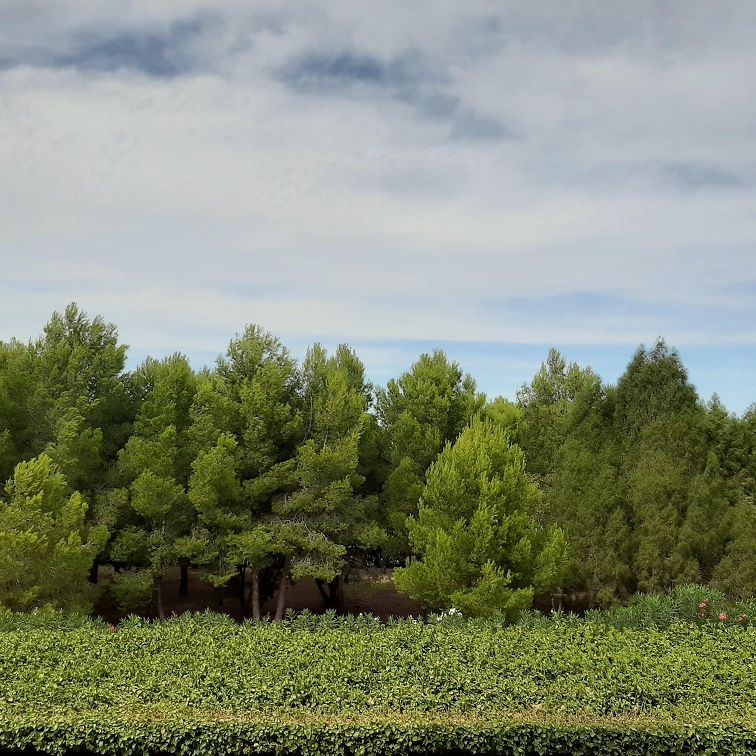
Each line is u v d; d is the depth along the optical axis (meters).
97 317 24.97
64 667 11.92
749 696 11.08
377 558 28.72
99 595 21.95
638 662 12.32
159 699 10.83
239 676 11.50
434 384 25.83
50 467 19.45
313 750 9.98
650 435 19.47
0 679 11.46
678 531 17.95
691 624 14.71
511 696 10.94
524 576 18.62
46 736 10.11
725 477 19.00
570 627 14.89
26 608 17.92
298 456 23.00
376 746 9.99
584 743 10.04
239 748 10.02
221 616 15.84
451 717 10.34
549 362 34.00
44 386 22.83
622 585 18.52
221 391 23.09
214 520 22.11
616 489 19.16
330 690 11.09
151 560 22.52
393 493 25.09
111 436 25.09
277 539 22.06
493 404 29.67
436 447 24.83
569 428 22.59
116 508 22.81
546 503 21.52
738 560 17.58
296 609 28.33
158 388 24.41
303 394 23.89
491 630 14.50
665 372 20.22
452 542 18.08
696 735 10.04
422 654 12.73
